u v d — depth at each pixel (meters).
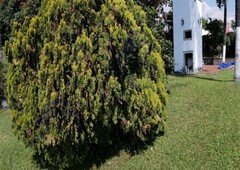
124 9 5.69
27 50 5.92
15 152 7.82
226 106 7.93
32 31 5.84
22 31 6.04
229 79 13.00
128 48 5.68
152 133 6.51
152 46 6.23
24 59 5.98
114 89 5.54
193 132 6.77
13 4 9.56
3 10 10.24
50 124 5.43
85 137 5.72
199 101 8.61
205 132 6.67
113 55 5.59
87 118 5.38
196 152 6.04
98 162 6.51
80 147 5.98
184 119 7.48
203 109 7.95
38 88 5.68
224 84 10.84
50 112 5.39
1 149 8.16
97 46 5.47
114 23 5.59
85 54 5.37
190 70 23.36
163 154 6.23
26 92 5.96
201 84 11.07
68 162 6.03
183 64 23.81
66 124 5.40
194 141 6.42
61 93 5.32
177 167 5.75
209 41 34.00
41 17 5.77
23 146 7.99
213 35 33.72
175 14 23.81
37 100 5.70
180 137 6.67
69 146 5.79
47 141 5.49
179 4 23.55
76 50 5.36
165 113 6.50
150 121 6.14
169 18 25.05
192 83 11.51
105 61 5.45
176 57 24.06
